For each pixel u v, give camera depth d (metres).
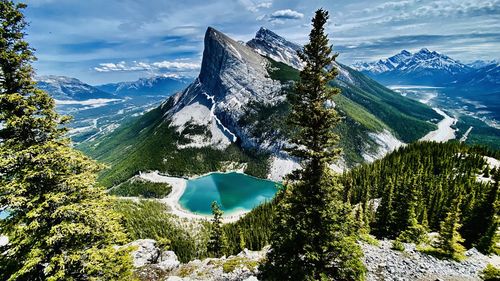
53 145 13.12
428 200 70.81
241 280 25.19
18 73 13.54
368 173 114.38
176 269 28.31
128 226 106.69
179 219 144.50
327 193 17.36
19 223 12.71
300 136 17.97
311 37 17.34
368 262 24.12
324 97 17.61
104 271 13.81
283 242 17.53
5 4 12.93
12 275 11.66
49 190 13.50
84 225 13.40
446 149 124.06
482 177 96.38
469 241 46.38
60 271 12.28
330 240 16.92
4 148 12.87
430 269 23.44
